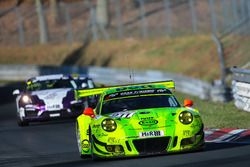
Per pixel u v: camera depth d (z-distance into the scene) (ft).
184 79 412.77
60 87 248.32
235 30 523.29
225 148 130.72
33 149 168.14
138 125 122.21
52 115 237.66
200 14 644.69
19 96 248.11
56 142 181.78
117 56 603.26
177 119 123.24
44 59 653.71
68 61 636.48
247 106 202.08
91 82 253.65
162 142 120.98
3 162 142.41
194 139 122.31
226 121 181.57
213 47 520.01
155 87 139.74
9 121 278.26
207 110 222.28
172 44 584.40
